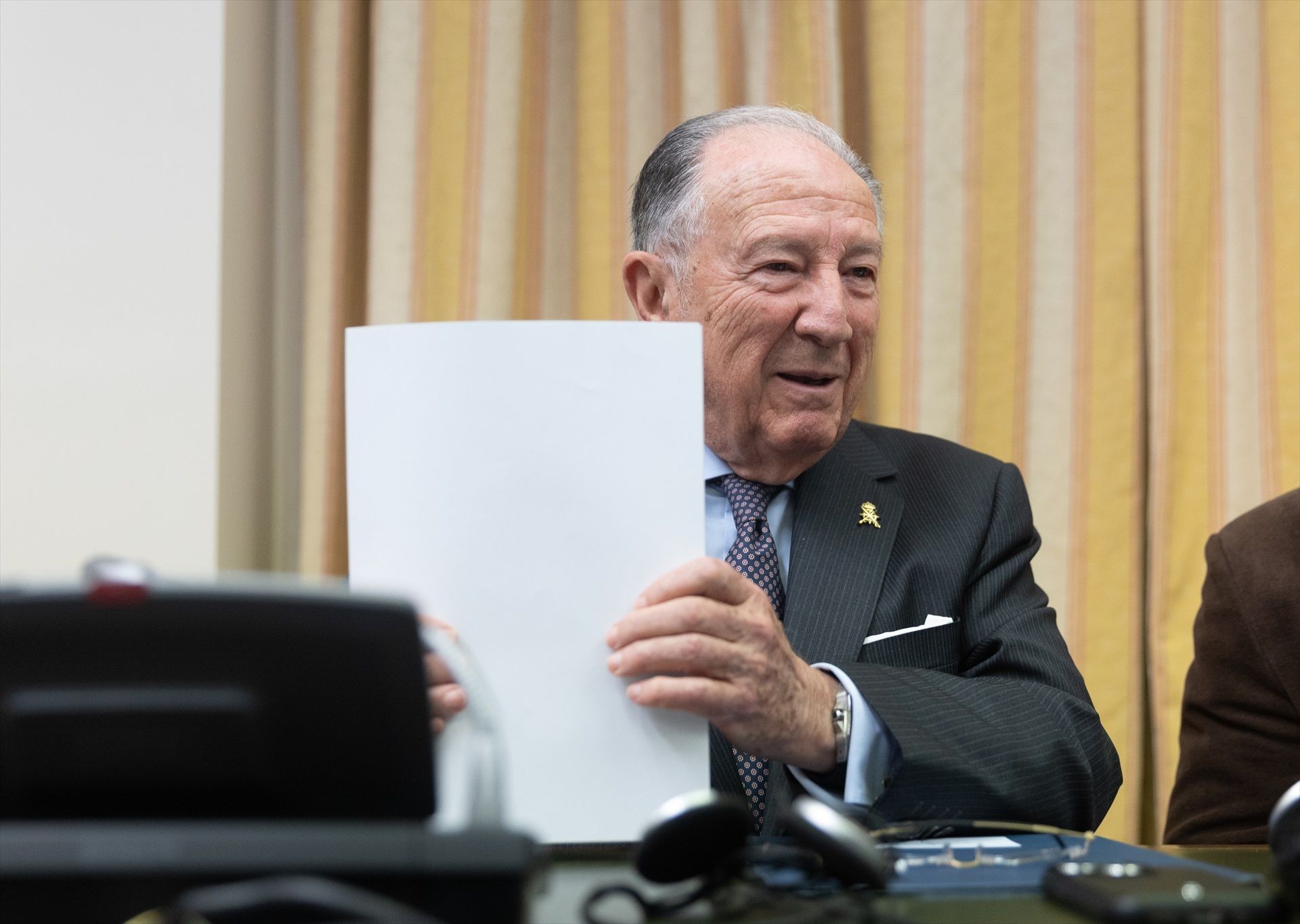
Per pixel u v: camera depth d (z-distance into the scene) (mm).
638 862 846
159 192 2283
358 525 1136
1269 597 1745
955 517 1735
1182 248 2422
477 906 678
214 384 2273
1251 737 1728
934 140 2449
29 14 2293
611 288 2475
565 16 2584
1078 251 2445
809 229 1618
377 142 2443
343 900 625
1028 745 1367
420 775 723
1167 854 1092
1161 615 2387
